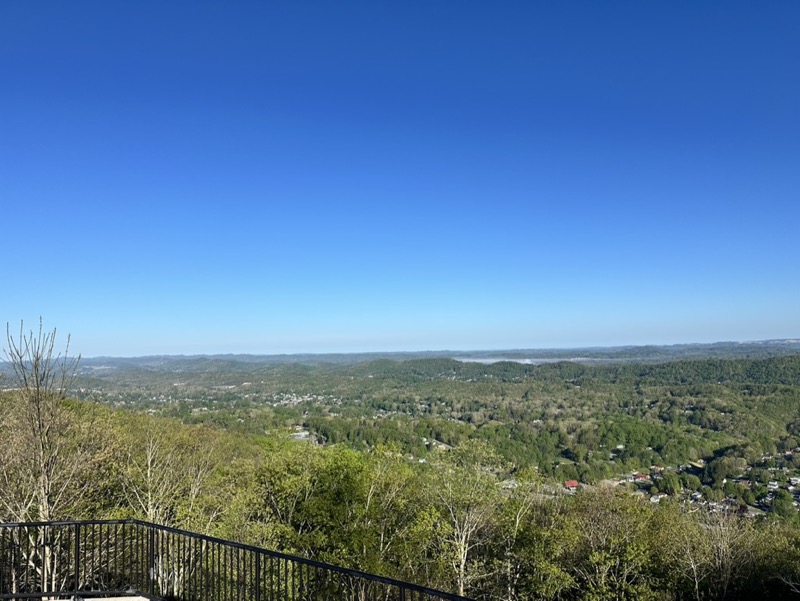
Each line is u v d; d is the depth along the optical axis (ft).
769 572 72.08
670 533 78.18
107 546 27.45
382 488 80.12
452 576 77.05
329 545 72.38
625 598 76.48
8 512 37.47
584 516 84.48
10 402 38.65
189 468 66.18
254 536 65.21
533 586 79.20
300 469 79.20
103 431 47.88
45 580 29.48
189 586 23.52
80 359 37.14
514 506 81.10
